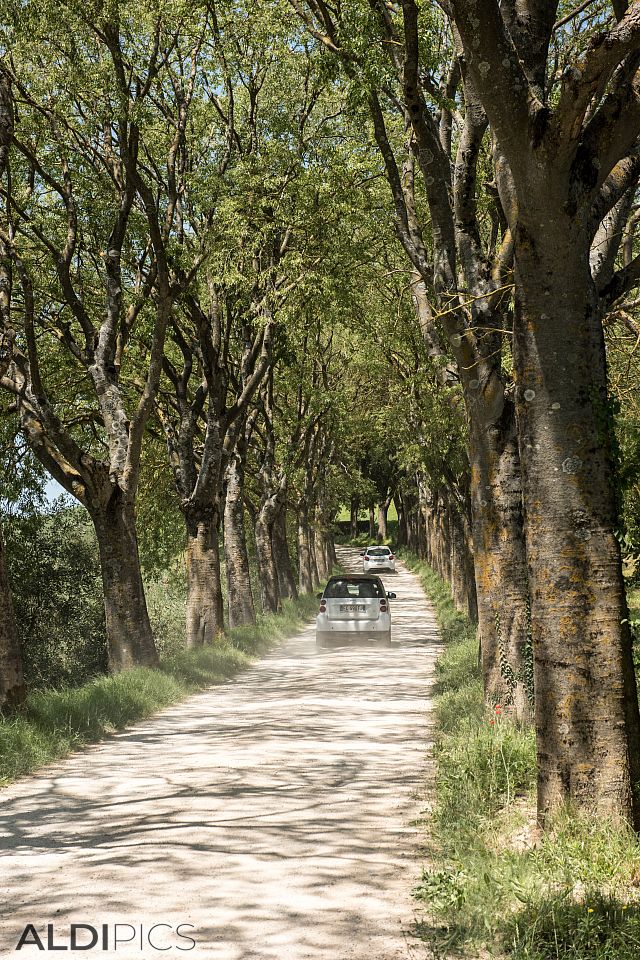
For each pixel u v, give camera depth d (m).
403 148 17.27
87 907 5.50
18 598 29.89
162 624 36.06
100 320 21.30
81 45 16.52
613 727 6.29
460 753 9.25
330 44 11.40
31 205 17.94
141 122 15.88
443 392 15.49
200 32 16.88
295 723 13.16
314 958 4.73
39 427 18.03
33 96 16.77
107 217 18.95
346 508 105.00
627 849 5.79
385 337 26.36
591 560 6.40
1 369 17.09
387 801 8.32
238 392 25.62
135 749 11.33
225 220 18.41
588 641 6.35
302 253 19.50
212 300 23.30
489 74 6.11
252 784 9.09
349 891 5.79
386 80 10.65
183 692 16.66
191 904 5.55
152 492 32.59
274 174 19.19
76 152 18.14
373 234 19.30
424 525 69.50
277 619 32.56
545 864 5.73
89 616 31.52
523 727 10.40
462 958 4.70
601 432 6.54
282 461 36.34
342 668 21.12
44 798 8.66
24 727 10.98
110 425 18.05
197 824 7.51
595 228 6.77
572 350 6.56
